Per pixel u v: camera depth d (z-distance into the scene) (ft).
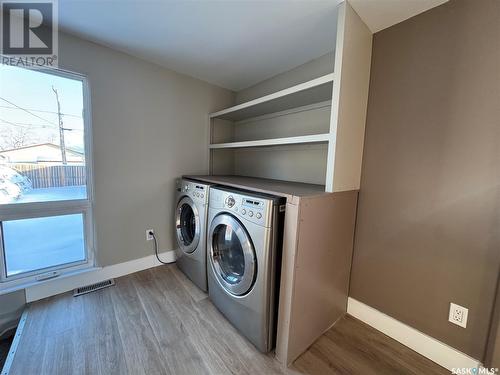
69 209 5.78
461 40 3.69
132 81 6.35
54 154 5.47
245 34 5.23
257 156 8.20
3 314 4.94
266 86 7.87
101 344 4.22
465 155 3.72
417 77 4.21
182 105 7.51
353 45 4.28
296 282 3.85
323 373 3.84
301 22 4.74
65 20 4.78
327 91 4.99
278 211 3.93
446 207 3.95
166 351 4.13
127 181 6.55
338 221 4.64
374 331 4.88
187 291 6.00
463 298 3.81
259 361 4.02
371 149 4.91
